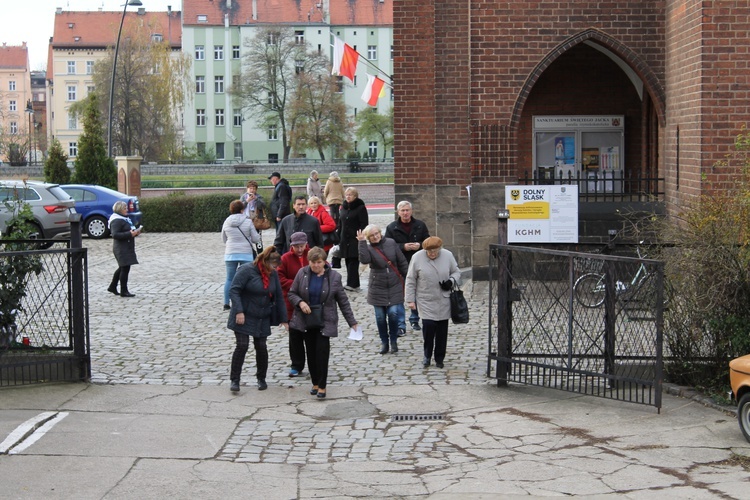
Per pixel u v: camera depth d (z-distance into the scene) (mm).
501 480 7684
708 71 15711
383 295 12891
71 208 27156
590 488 7406
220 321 15445
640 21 17859
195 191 48062
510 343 10984
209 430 9305
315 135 81062
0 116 119750
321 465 8219
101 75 79812
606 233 17812
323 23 99250
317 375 10742
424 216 20594
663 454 8281
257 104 85875
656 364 9648
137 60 80250
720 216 10492
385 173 70875
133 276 20750
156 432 9156
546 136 20859
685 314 10430
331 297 10703
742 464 7941
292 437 9133
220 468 8070
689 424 9234
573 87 20719
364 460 8367
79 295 11180
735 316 10195
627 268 10008
